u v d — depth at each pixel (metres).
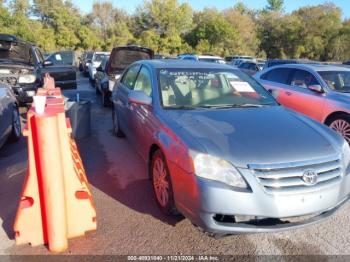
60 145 3.02
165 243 3.24
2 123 5.36
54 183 2.92
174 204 3.35
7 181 4.57
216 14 63.66
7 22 41.88
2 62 9.24
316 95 6.59
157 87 4.31
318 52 65.06
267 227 2.94
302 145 3.13
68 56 21.48
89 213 3.26
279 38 67.62
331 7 65.88
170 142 3.35
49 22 58.38
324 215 3.12
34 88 8.93
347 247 3.22
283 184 2.87
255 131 3.33
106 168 5.09
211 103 4.20
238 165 2.88
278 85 7.57
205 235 3.37
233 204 2.83
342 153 3.24
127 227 3.49
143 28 64.81
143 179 4.68
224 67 5.02
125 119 5.50
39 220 3.09
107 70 10.05
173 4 62.38
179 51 61.03
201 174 2.94
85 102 6.64
